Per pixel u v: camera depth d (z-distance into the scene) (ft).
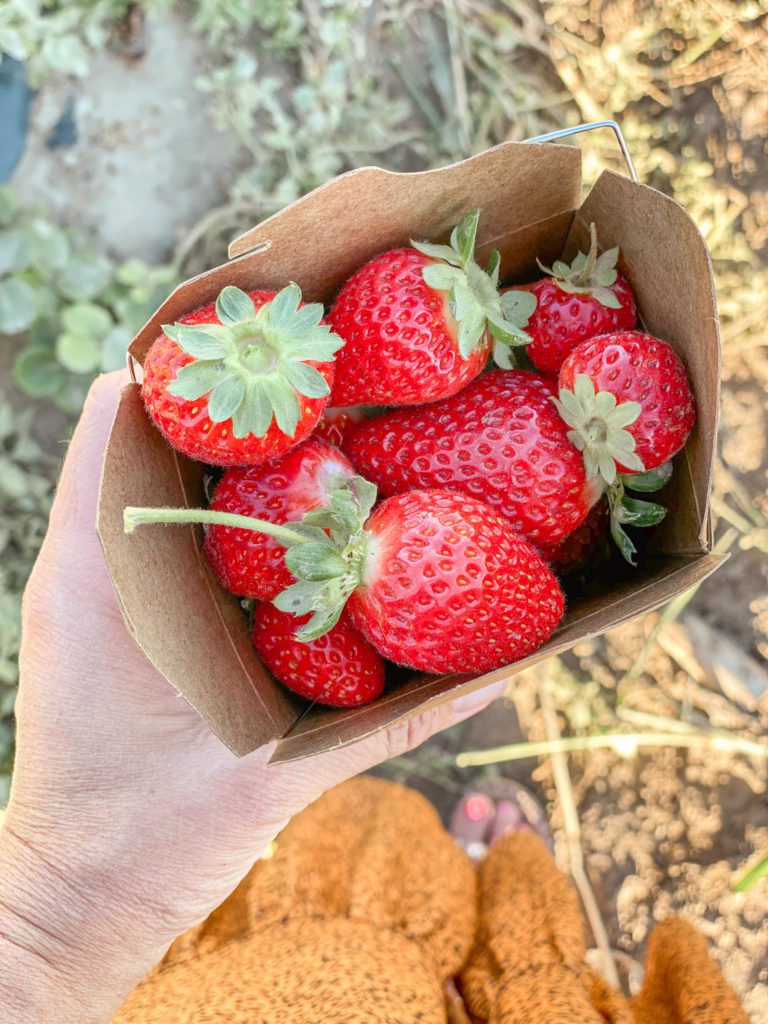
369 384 0.58
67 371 1.19
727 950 1.20
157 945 0.64
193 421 0.50
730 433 1.21
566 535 0.61
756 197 1.17
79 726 0.61
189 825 0.61
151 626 0.45
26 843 0.61
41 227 1.18
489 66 1.24
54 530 0.63
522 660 0.44
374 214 0.51
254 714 0.54
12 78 1.21
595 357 0.56
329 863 0.91
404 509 0.54
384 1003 0.66
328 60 1.21
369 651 0.59
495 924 0.87
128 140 1.23
